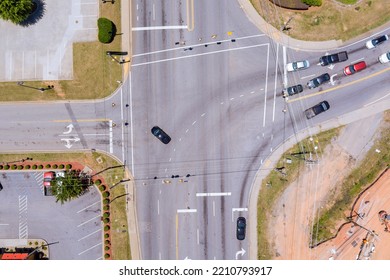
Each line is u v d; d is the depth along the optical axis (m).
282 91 63.81
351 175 63.78
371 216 63.84
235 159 63.88
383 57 63.19
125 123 64.31
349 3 63.84
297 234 63.66
